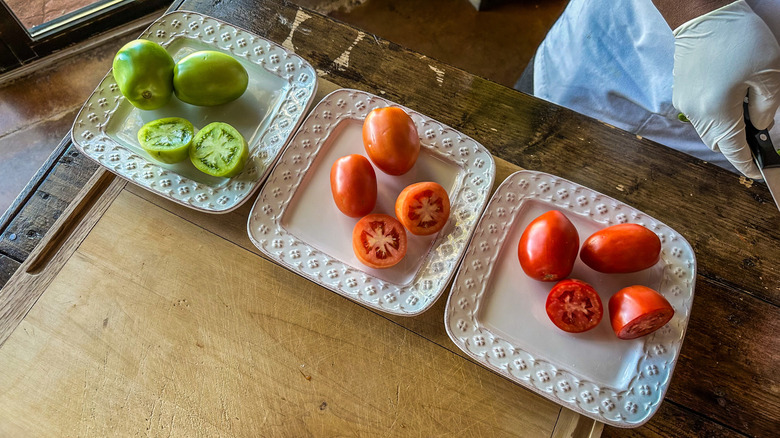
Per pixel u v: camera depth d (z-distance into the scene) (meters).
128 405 0.79
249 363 0.81
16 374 0.80
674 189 0.93
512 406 0.79
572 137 0.97
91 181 0.92
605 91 1.32
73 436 0.77
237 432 0.78
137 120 0.93
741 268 0.88
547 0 1.99
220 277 0.86
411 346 0.82
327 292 0.85
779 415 0.79
